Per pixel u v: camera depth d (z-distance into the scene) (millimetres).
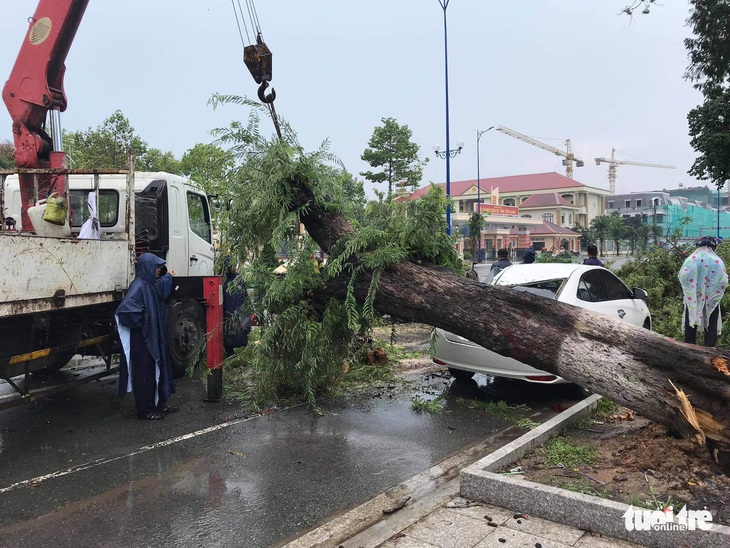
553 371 4457
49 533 3496
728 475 3738
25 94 6891
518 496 3500
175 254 7848
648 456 4074
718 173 17297
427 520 3414
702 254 6820
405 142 27375
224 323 6707
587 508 3242
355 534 3477
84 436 5316
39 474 4414
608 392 4156
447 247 5531
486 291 4820
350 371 7320
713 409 3721
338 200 5488
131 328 5641
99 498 3984
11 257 4383
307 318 5707
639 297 7781
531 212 82062
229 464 4621
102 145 23047
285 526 3609
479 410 6223
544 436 4562
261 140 5398
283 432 5441
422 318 5086
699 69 14492
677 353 3879
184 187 8141
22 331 4980
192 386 7285
